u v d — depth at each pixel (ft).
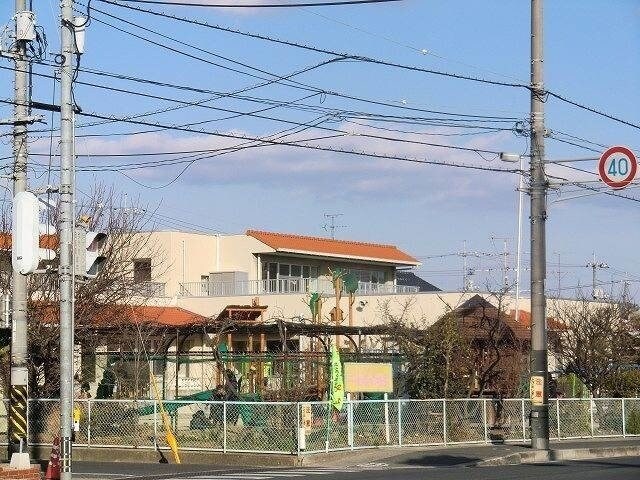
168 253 188.24
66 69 55.21
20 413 65.46
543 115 86.79
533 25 86.58
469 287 178.81
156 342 112.27
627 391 126.11
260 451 82.74
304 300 146.30
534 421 87.71
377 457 83.41
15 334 65.87
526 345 112.27
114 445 88.33
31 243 54.24
